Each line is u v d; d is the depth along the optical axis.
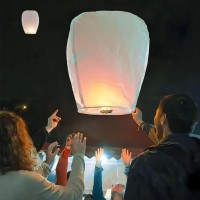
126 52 1.54
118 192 2.67
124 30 1.54
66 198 1.44
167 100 1.50
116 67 1.54
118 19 1.55
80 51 1.56
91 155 2.88
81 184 1.52
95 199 2.52
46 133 2.29
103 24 1.54
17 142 1.49
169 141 1.45
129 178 1.43
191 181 1.39
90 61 1.55
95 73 1.55
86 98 1.59
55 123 2.34
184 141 1.43
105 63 1.54
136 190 1.41
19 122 1.55
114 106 1.59
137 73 1.56
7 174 1.42
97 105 1.59
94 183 2.56
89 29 1.55
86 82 1.57
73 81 1.64
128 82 1.56
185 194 1.38
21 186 1.40
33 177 1.43
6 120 1.50
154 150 1.45
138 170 1.42
